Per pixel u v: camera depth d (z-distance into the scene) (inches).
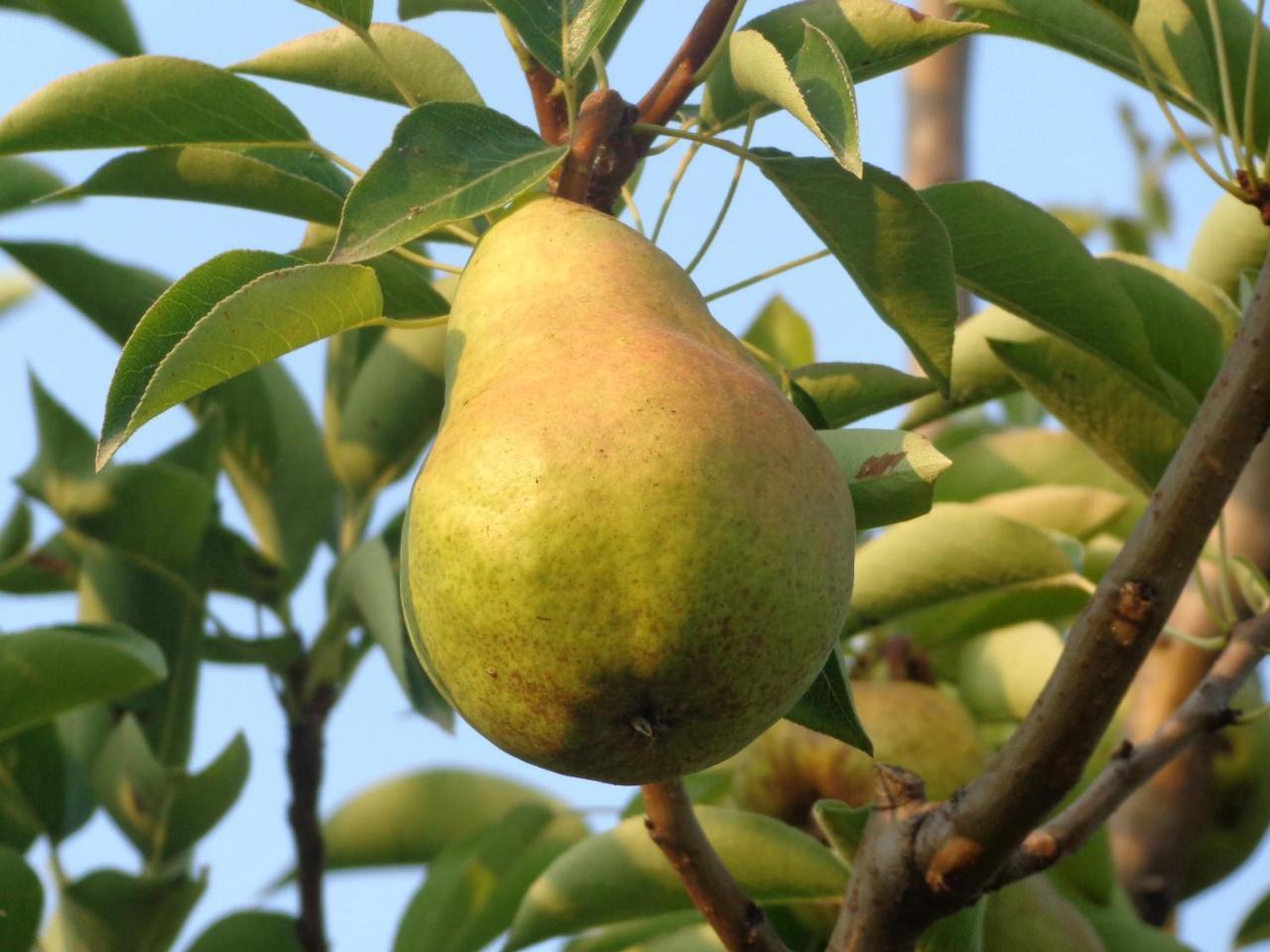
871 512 17.6
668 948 22.0
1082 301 20.9
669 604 15.0
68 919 24.3
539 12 17.8
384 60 18.9
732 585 15.1
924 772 23.2
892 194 18.4
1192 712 19.6
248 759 24.4
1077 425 22.0
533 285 16.7
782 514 15.3
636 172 21.8
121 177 20.5
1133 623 16.8
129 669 21.7
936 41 18.5
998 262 20.8
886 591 23.8
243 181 20.6
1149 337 21.8
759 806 24.2
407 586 16.4
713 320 16.9
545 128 19.2
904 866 17.8
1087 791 19.0
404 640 23.7
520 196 17.8
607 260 16.8
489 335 16.6
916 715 23.7
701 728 15.7
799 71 17.2
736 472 15.2
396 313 20.4
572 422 15.3
